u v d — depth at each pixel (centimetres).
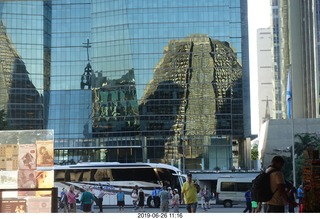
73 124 11669
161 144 10938
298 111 10462
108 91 11512
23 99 11719
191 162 10725
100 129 11494
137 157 10794
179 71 11081
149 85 11162
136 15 11338
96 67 11738
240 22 11038
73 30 12081
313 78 9812
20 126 11612
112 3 11619
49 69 12012
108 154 10600
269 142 8719
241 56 11019
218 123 10794
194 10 11175
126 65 11362
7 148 1411
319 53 9762
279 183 991
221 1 11125
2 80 11662
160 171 4819
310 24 10088
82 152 10444
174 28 11194
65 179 4766
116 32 11531
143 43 11262
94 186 4769
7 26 11881
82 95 11806
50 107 11862
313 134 8306
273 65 17325
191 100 10975
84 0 12181
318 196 1147
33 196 1372
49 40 12125
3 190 1358
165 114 11044
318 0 9888
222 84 10919
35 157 1405
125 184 4797
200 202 4506
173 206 3384
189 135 10844
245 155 10700
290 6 10781
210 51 11031
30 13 12038
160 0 11269
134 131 11106
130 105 11238
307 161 1180
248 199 2984
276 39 17400
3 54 11750
